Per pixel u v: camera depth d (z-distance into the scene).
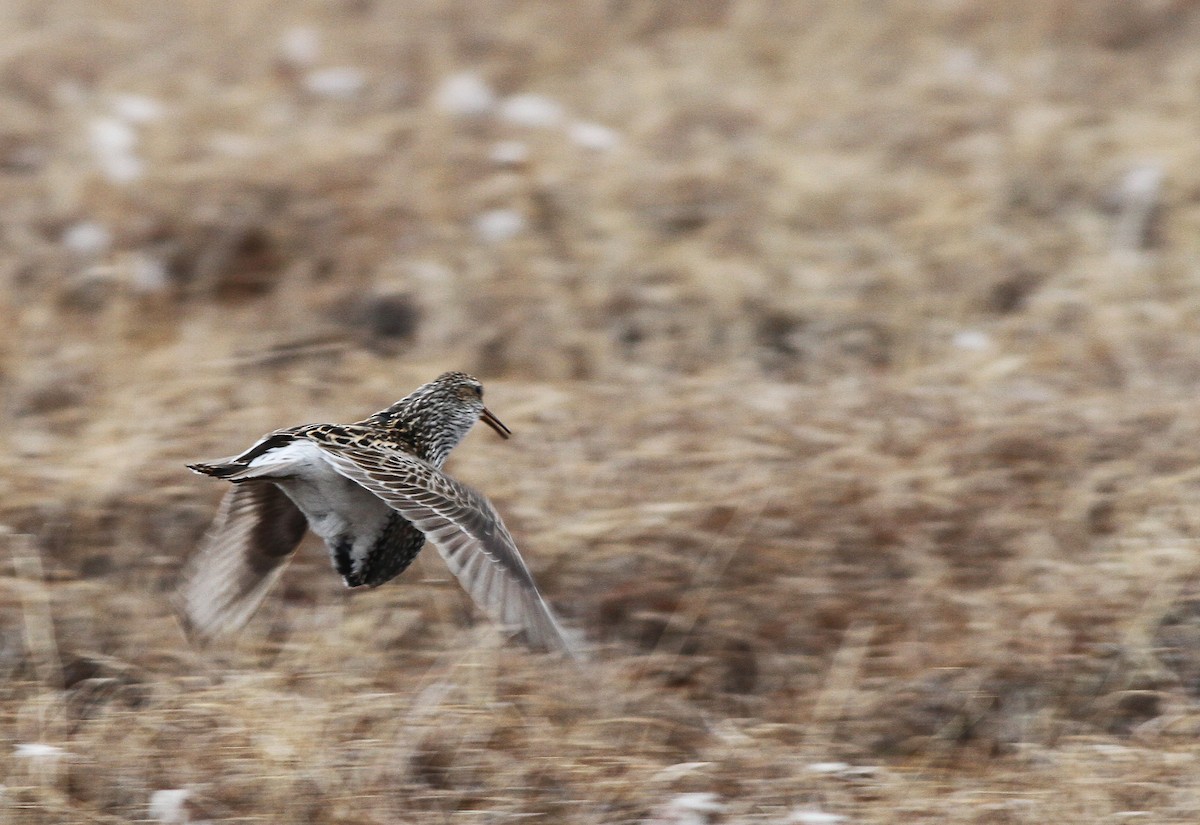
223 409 12.99
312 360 14.05
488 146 16.73
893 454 12.23
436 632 10.87
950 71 18.66
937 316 14.66
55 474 11.77
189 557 11.34
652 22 20.39
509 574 7.08
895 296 14.77
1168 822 9.02
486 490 11.81
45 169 16.41
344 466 7.31
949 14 20.20
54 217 15.49
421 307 14.52
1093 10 20.11
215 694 9.94
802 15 20.31
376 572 8.05
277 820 8.93
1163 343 13.99
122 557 11.31
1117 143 16.78
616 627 10.93
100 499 11.58
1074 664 10.47
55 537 11.42
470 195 15.77
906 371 13.99
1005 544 11.44
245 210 15.52
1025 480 12.00
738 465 12.12
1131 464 12.03
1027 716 10.22
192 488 11.71
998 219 15.88
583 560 11.20
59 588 10.87
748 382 13.62
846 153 16.91
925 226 15.42
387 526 7.94
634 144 16.84
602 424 12.76
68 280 14.90
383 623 10.89
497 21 20.05
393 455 7.59
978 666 10.47
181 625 10.70
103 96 17.69
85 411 12.95
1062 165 16.42
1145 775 9.48
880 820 9.09
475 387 8.88
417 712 9.74
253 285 15.18
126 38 19.27
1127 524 11.59
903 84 18.38
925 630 10.79
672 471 12.09
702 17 20.47
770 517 11.53
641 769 9.48
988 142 16.84
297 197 15.70
